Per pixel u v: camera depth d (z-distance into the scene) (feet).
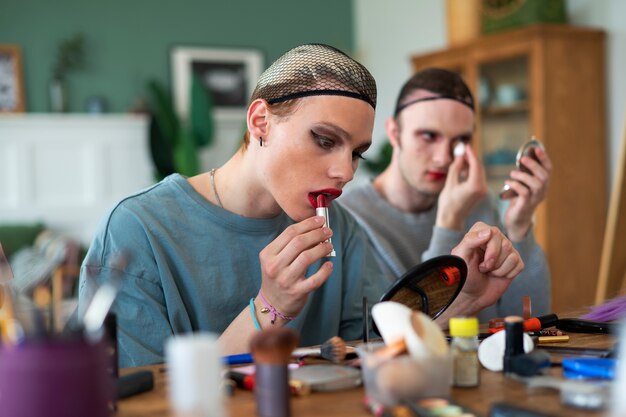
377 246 5.73
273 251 3.46
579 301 11.99
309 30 18.61
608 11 12.32
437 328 2.41
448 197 5.53
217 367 1.97
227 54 17.89
